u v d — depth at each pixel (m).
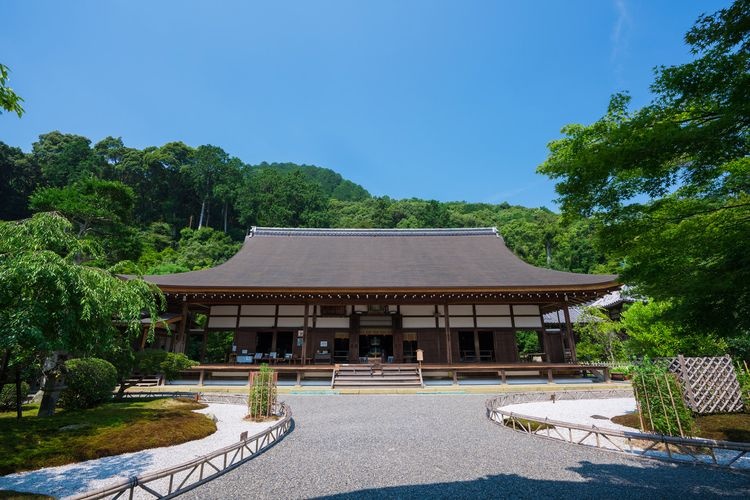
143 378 14.56
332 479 4.93
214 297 16.02
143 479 4.08
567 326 16.17
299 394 13.04
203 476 5.03
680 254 4.77
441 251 21.73
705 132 3.70
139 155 56.66
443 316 17.56
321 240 23.31
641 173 4.49
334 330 17.38
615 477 4.96
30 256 5.48
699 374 8.50
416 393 13.28
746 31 3.90
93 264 17.77
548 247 52.53
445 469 5.29
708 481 4.80
